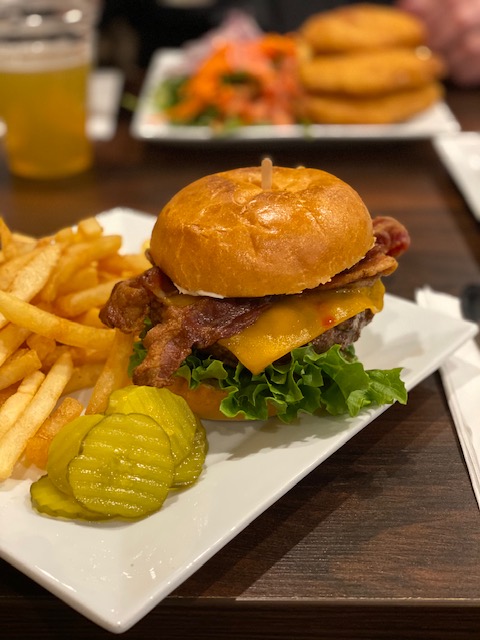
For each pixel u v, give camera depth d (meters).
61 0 0.59
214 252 0.28
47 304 0.34
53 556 0.24
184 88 0.69
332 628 0.24
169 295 0.30
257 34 0.80
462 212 0.54
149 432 0.26
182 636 0.25
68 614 0.25
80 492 0.25
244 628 0.24
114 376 0.31
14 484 0.27
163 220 0.31
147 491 0.25
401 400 0.30
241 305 0.29
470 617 0.24
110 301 0.31
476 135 0.61
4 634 0.25
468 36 0.79
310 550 0.26
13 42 0.56
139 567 0.23
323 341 0.30
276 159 0.64
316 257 0.28
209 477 0.27
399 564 0.25
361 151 0.66
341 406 0.29
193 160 0.65
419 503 0.28
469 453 0.29
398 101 0.65
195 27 1.00
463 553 0.25
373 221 0.34
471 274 0.45
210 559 0.25
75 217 0.54
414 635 0.24
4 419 0.29
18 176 0.62
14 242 0.37
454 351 0.35
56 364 0.32
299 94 0.66
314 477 0.29
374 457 0.30
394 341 0.35
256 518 0.27
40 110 0.57
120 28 0.99
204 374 0.29
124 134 0.70
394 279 0.45
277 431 0.30
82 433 0.26
